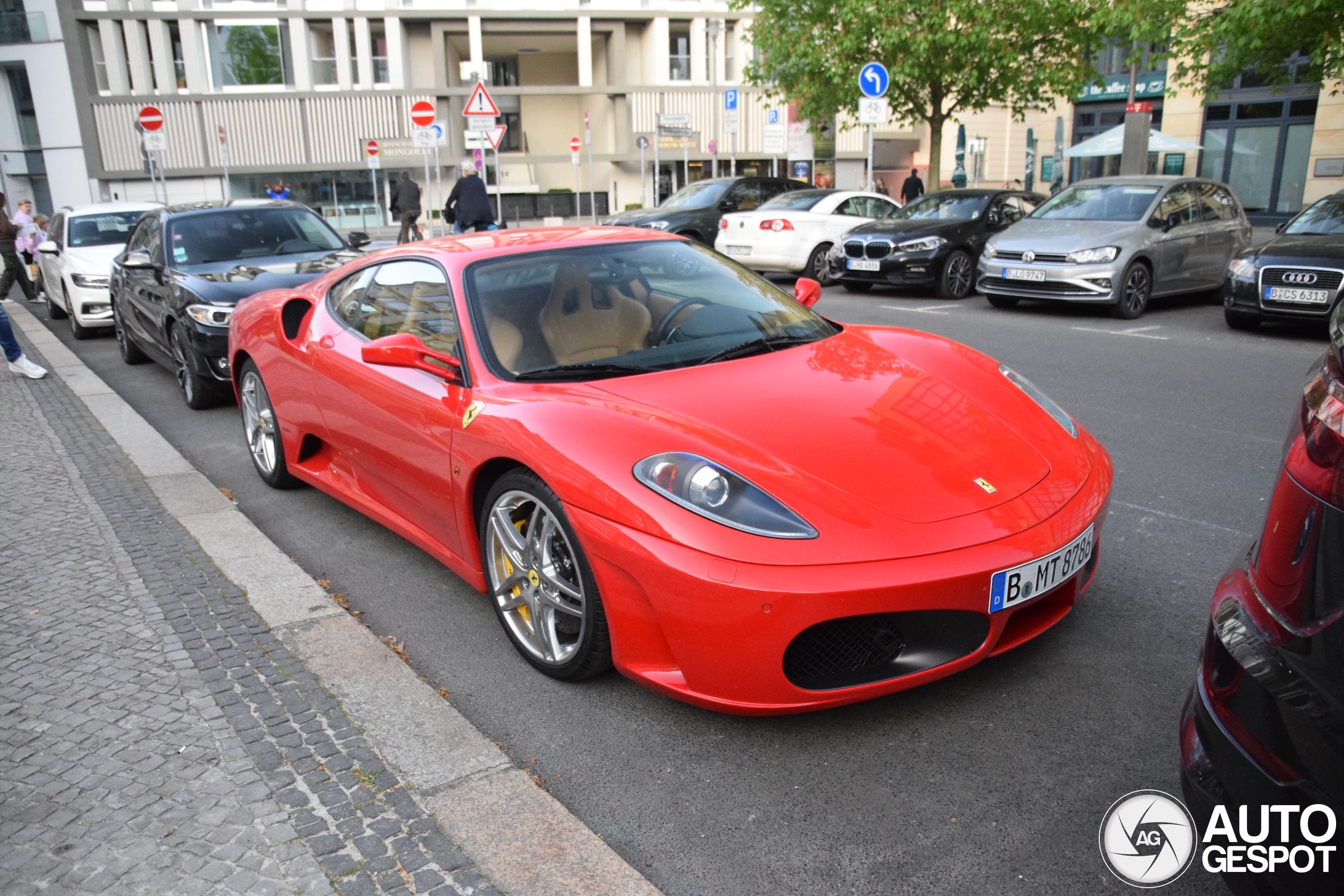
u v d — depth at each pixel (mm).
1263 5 12633
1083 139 31406
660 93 36625
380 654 3092
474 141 18469
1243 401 6258
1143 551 3779
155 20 33875
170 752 2557
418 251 3875
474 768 2451
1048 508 2598
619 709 2783
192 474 5246
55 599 3604
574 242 3783
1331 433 1565
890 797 2328
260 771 2457
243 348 4941
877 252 12516
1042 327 9758
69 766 2508
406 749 2549
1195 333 9180
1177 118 24406
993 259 10961
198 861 2119
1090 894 1987
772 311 3668
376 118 35312
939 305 11789
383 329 3820
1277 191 22984
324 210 35656
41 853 2170
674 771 2477
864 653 2436
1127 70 29531
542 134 37562
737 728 2650
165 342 7477
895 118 18359
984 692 2764
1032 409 3082
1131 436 5488
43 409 6996
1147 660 2916
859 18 16375
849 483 2510
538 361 3195
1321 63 13492
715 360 3238
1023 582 2451
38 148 34594
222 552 4047
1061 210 11195
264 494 4980
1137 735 2531
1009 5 15844
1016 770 2404
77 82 33781
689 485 2457
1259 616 1683
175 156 34500
